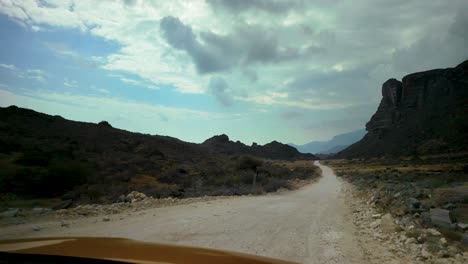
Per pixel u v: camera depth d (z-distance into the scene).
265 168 50.72
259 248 7.45
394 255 7.27
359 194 25.19
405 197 16.44
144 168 46.22
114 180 33.97
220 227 9.66
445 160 91.25
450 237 8.87
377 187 26.80
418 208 13.23
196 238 8.10
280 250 7.37
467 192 19.97
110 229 8.66
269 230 9.62
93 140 66.88
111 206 12.54
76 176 28.36
